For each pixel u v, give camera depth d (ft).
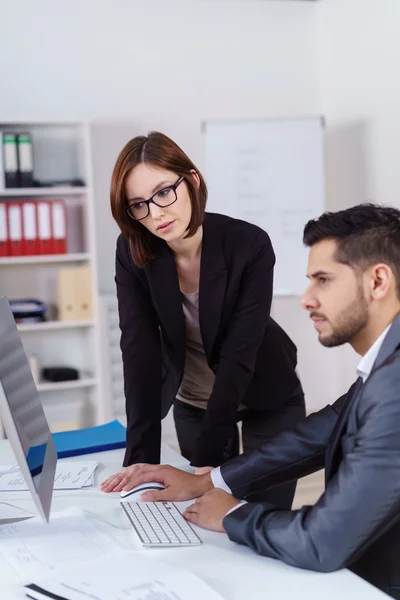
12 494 5.84
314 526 4.11
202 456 6.51
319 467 5.35
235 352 6.71
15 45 15.71
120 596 3.73
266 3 17.25
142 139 6.00
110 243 16.47
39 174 15.80
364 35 16.08
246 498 5.49
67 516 5.11
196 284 6.86
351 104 16.78
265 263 6.77
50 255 14.88
